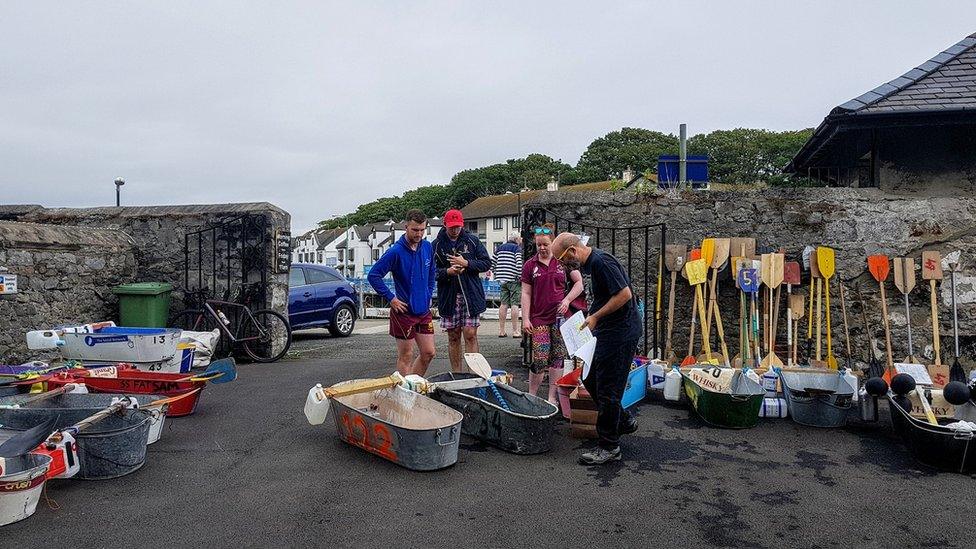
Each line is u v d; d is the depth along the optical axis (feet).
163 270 31.40
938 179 24.06
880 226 23.85
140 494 13.25
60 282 26.71
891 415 17.02
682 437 17.37
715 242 23.93
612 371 15.02
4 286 23.93
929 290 23.61
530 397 16.71
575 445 16.60
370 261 223.51
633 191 25.73
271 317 29.66
